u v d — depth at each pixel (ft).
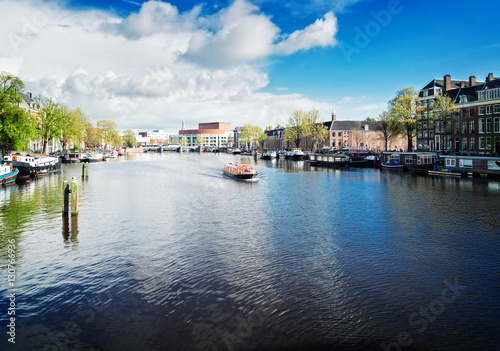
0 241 59.82
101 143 436.35
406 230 68.13
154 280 44.21
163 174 192.54
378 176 178.19
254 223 73.82
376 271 47.47
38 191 115.96
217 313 36.37
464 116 221.25
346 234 65.36
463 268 48.62
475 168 165.07
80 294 40.47
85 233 65.05
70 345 31.19
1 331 33.09
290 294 40.52
